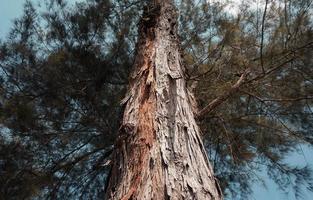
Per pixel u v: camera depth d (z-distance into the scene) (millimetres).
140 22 5051
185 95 3488
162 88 3438
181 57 4566
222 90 5230
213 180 2672
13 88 5766
